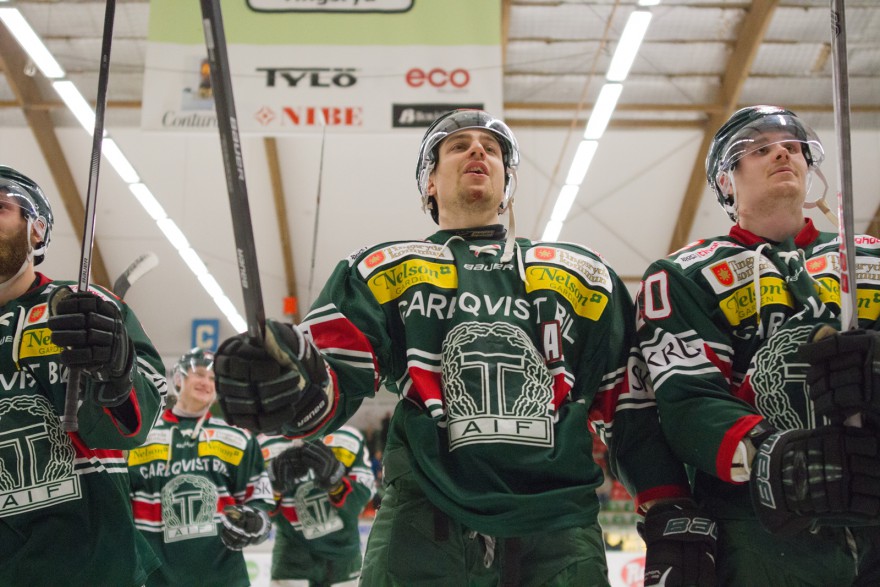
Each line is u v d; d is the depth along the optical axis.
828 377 1.94
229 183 1.81
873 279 2.50
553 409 2.30
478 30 8.03
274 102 7.89
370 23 8.04
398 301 2.48
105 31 2.34
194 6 8.18
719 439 2.23
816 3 12.21
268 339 1.92
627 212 15.50
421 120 7.89
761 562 2.24
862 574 2.15
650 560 2.27
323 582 6.46
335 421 2.26
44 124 14.09
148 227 15.85
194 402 5.30
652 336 2.52
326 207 15.54
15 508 2.55
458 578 2.16
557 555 2.15
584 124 14.16
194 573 5.04
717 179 2.88
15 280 2.82
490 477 2.19
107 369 2.34
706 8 12.49
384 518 2.29
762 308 2.50
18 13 8.71
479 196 2.66
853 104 13.19
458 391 2.29
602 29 12.60
